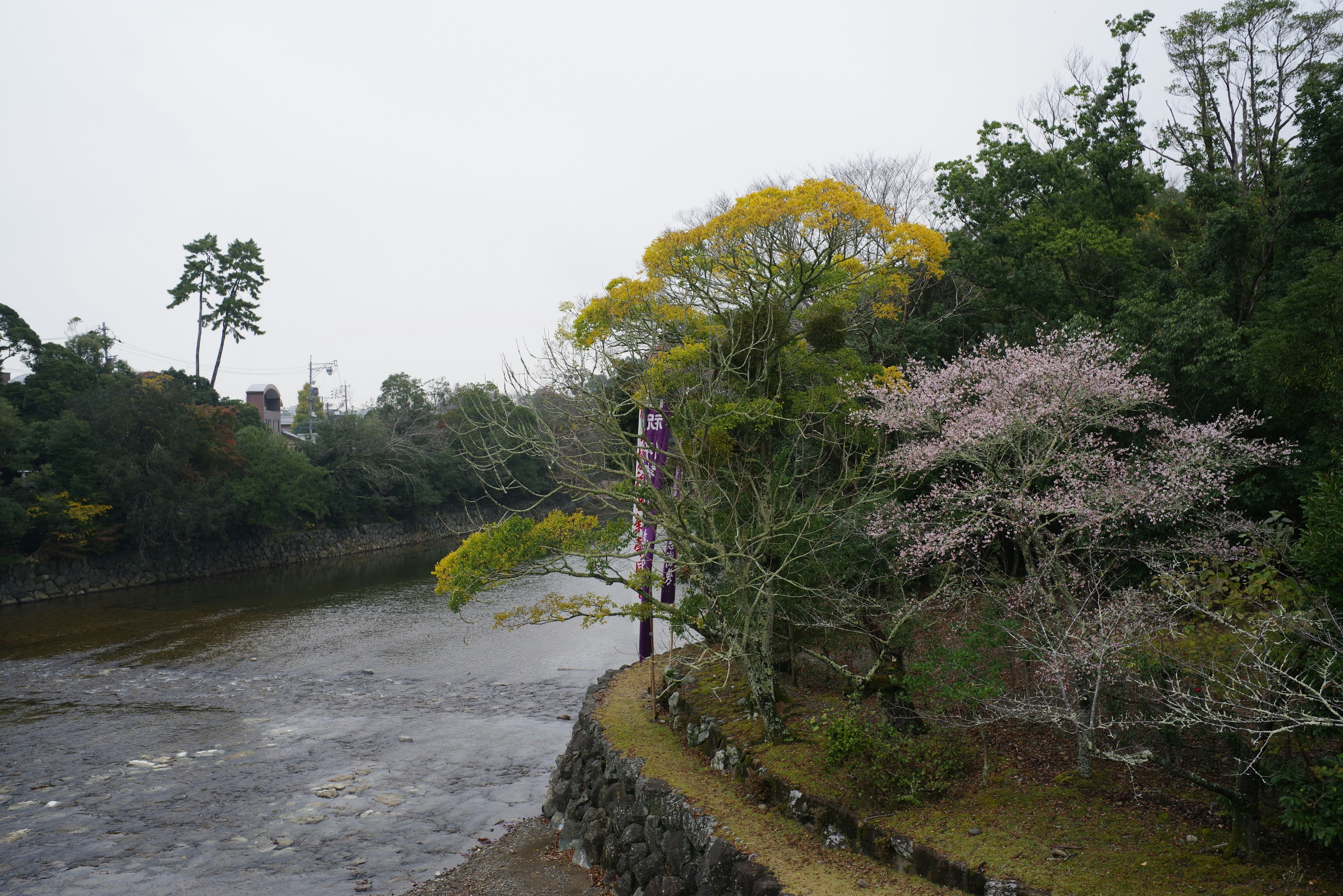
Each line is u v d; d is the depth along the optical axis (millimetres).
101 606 40875
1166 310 18500
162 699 24609
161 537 48844
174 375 67750
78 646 31812
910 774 10367
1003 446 11922
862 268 19359
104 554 46906
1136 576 15172
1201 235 28547
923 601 13297
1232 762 9742
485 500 80125
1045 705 10266
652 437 16672
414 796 17047
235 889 13047
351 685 26094
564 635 32875
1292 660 8305
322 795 17078
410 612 38250
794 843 10383
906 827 9664
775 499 15789
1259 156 29172
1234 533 13000
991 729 12305
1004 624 12062
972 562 14594
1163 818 9156
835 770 11398
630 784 13562
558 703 23797
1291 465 15219
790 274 19172
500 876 13250
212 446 52438
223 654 30344
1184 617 12180
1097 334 14266
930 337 24844
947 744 11047
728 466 16672
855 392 15492
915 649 13594
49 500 43062
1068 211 26906
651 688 17391
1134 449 13320
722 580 16344
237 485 53969
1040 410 10852
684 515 15484
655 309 17000
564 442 18078
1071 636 10211
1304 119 24078
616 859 12531
